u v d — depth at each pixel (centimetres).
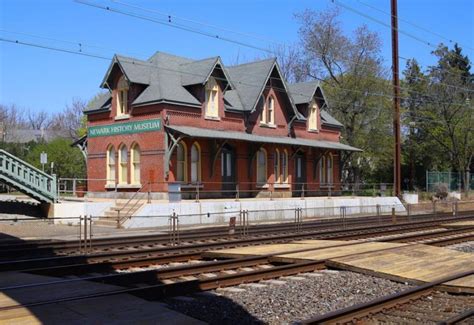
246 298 1084
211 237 2178
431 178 5759
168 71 3331
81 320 852
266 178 3700
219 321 909
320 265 1442
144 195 3064
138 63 3192
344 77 5144
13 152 5438
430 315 959
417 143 6150
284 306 1033
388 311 980
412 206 4375
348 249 1680
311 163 4119
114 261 1430
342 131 5122
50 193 2755
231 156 3491
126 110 3300
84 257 1546
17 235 2219
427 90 5800
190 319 877
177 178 3139
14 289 1067
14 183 2650
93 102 3609
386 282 1266
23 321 837
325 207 3697
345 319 892
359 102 5047
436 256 1541
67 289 1069
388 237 2291
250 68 3772
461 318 860
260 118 3684
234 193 3475
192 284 1126
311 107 4166
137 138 3209
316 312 996
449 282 1173
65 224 2688
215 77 3356
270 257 1542
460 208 4675
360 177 6003
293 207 3506
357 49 5141
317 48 5247
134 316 882
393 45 4103
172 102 3091
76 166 4825
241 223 2653
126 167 3284
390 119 5050
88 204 2811
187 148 3198
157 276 1252
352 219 3262
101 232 2414
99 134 3447
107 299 989
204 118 3281
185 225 2831
